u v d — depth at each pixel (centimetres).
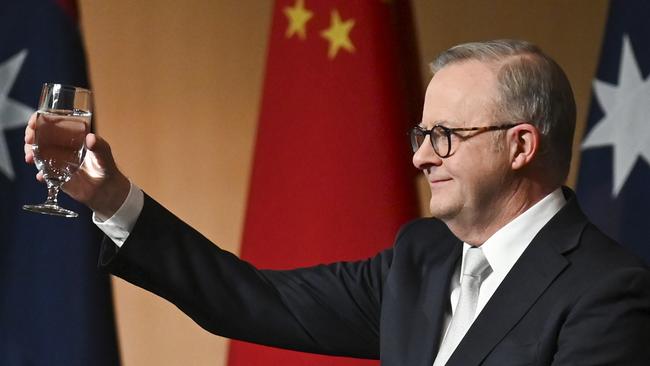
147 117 985
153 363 977
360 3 869
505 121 438
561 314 415
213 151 981
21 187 871
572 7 959
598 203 852
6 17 875
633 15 850
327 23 873
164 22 986
